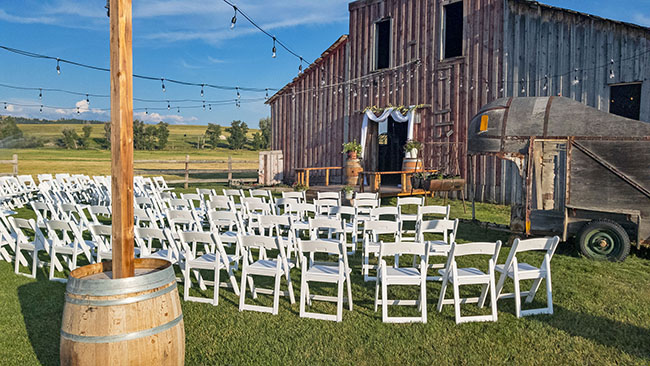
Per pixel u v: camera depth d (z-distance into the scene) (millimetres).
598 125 7320
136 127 82000
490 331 4305
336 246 4539
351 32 16844
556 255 7250
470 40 13539
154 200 9141
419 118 14711
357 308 4918
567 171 7414
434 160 14383
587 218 7250
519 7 12508
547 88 12094
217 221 7781
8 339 4145
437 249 5941
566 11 11562
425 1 14625
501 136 8141
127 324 3135
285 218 6344
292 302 5008
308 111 18406
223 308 4898
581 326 4430
